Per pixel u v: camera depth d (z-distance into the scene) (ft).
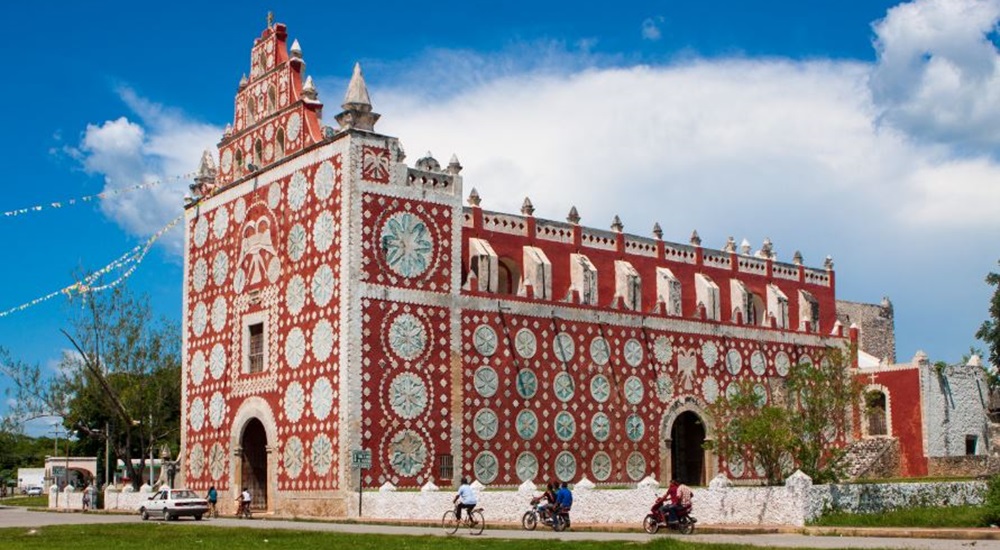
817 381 163.63
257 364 195.31
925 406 232.12
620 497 142.00
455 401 180.96
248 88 208.95
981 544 100.32
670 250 229.04
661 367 214.07
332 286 175.42
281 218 190.29
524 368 191.72
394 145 180.34
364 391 170.40
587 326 203.31
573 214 214.48
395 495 159.94
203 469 205.67
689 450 225.76
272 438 186.09
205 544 117.08
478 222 197.88
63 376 250.78
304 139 188.55
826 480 159.63
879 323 292.40
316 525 151.74
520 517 148.46
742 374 228.63
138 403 252.62
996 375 229.04
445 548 106.83
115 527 151.33
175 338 260.62
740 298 235.81
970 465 231.71
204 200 214.90
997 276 218.18
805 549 94.32
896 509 138.72
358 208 174.29
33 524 165.68
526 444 189.57
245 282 198.90
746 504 132.77
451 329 182.60
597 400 201.87
